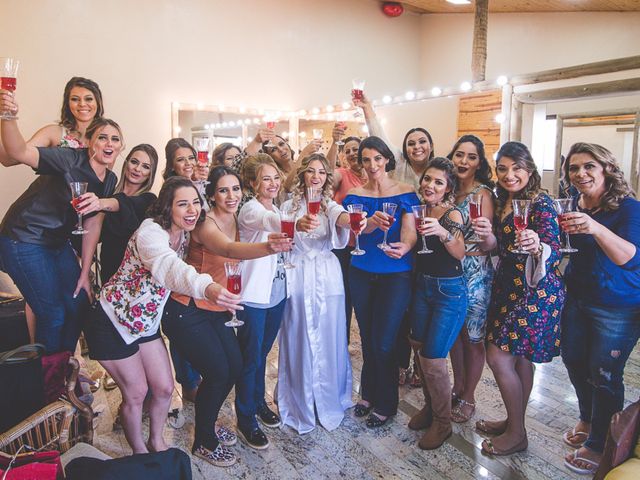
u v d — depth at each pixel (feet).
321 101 19.34
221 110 16.83
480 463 7.13
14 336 8.18
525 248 6.01
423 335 7.48
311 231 6.71
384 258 7.68
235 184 6.87
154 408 6.80
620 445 4.88
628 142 13.80
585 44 16.29
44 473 4.49
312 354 7.89
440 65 21.20
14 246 7.14
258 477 6.90
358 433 7.96
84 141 8.41
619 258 5.89
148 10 15.16
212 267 6.80
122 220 7.32
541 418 8.34
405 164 9.76
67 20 13.79
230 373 6.88
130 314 6.00
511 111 13.37
